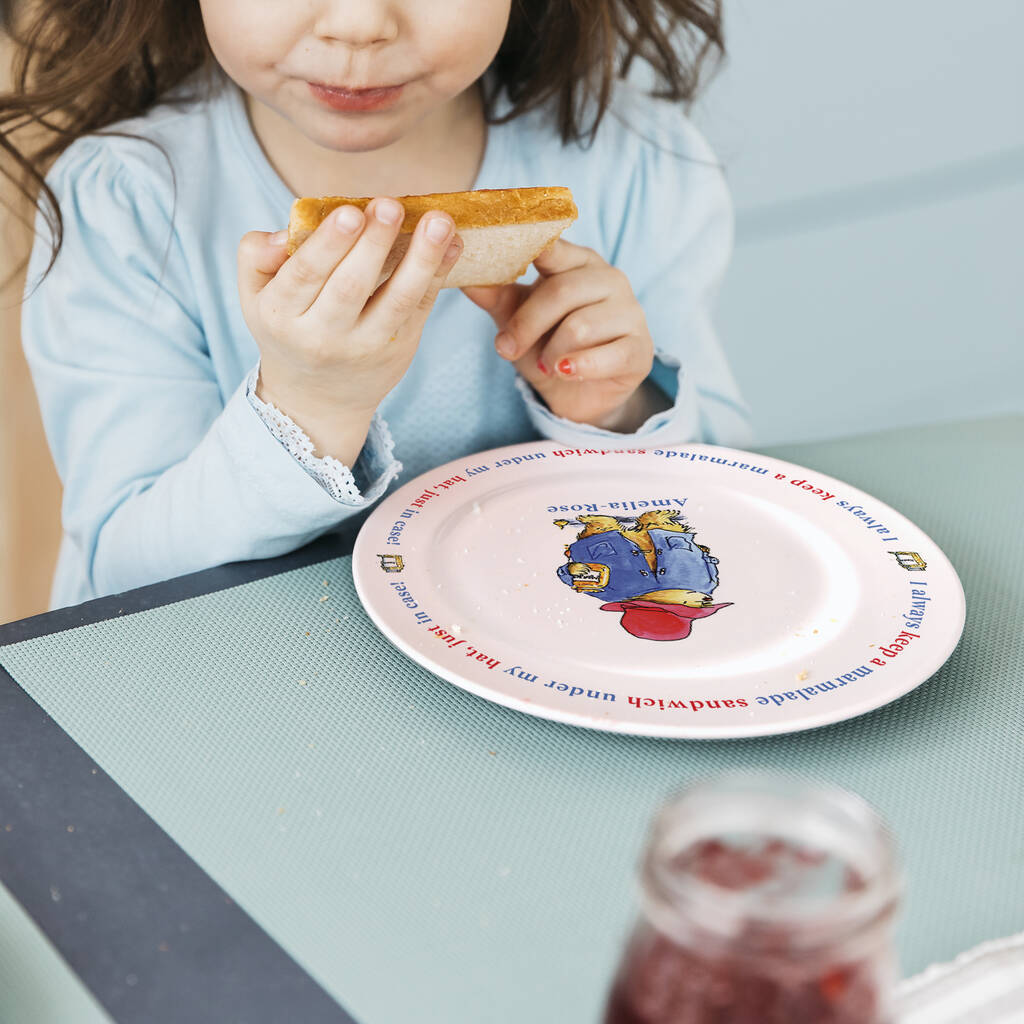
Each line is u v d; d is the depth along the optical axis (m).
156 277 1.15
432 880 0.52
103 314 1.13
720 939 0.32
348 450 0.88
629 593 0.74
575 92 1.29
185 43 1.24
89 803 0.56
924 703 0.65
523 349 1.02
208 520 0.87
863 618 0.70
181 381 1.11
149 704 0.63
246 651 0.69
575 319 1.01
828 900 0.34
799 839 0.35
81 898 0.50
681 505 0.85
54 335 1.14
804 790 0.35
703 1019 0.32
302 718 0.63
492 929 0.49
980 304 2.58
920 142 2.53
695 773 0.59
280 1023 0.44
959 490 0.91
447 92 1.02
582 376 1.00
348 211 0.71
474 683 0.63
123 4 1.14
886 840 0.34
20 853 0.52
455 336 1.23
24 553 1.65
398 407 1.22
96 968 0.47
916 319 2.59
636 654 0.67
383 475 0.90
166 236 1.17
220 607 0.73
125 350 1.11
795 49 2.38
